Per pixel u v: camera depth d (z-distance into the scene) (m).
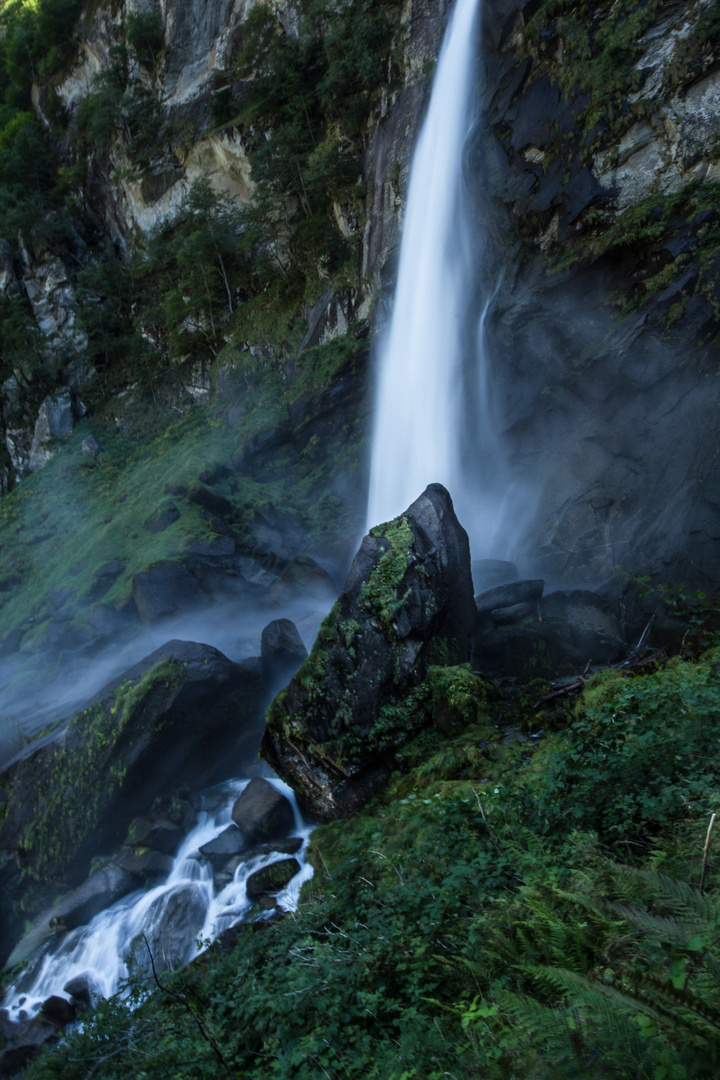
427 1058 3.15
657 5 15.03
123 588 18.62
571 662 9.48
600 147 15.53
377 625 8.55
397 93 24.27
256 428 25.23
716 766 4.36
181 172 35.81
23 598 24.39
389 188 23.64
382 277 23.22
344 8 27.47
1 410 40.00
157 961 8.28
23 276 40.75
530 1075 2.38
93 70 41.88
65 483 32.62
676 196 13.98
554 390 15.63
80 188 42.47
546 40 17.38
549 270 15.95
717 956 2.31
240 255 32.66
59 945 9.25
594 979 2.63
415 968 3.91
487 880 4.32
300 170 27.78
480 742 7.56
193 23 35.34
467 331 19.25
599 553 13.50
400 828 6.25
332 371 23.62
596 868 3.59
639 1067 2.07
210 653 10.95
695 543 10.77
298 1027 4.13
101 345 37.81
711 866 3.28
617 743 4.88
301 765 8.57
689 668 5.89
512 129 18.00
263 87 30.20
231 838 9.26
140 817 10.44
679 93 14.42
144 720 10.34
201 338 32.78
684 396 12.76
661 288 13.57
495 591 11.30
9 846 11.06
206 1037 4.38
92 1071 5.12
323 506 22.08
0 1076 7.59
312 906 5.74
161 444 30.83
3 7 49.72
